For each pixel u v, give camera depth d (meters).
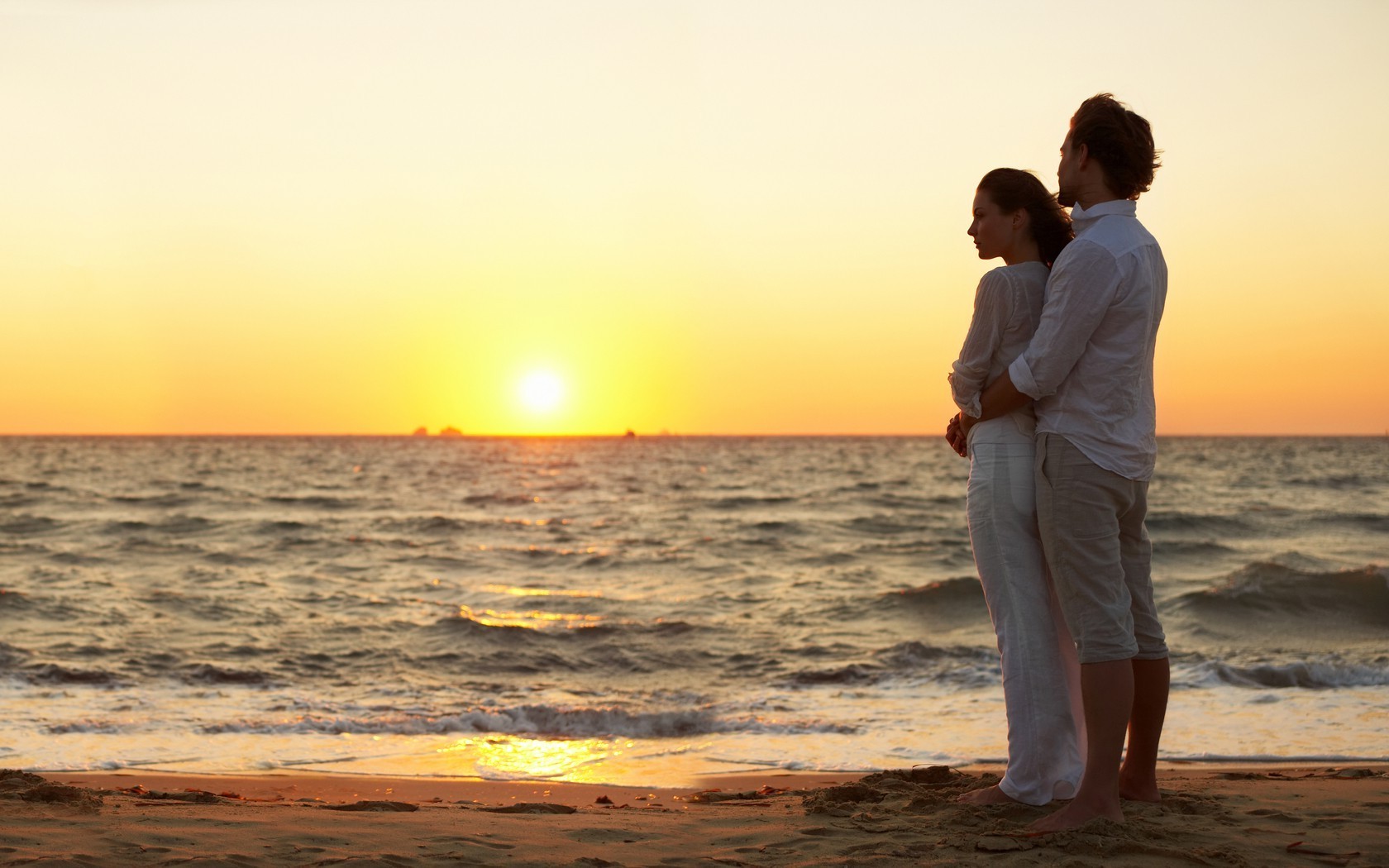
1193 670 9.03
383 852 2.85
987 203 3.13
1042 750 3.06
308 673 9.84
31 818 3.25
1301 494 40.38
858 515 33.03
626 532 27.39
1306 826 3.01
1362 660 9.80
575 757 6.60
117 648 10.68
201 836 3.01
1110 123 2.86
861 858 2.71
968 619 13.18
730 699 8.57
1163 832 2.81
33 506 35.25
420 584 17.11
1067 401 2.85
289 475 60.44
